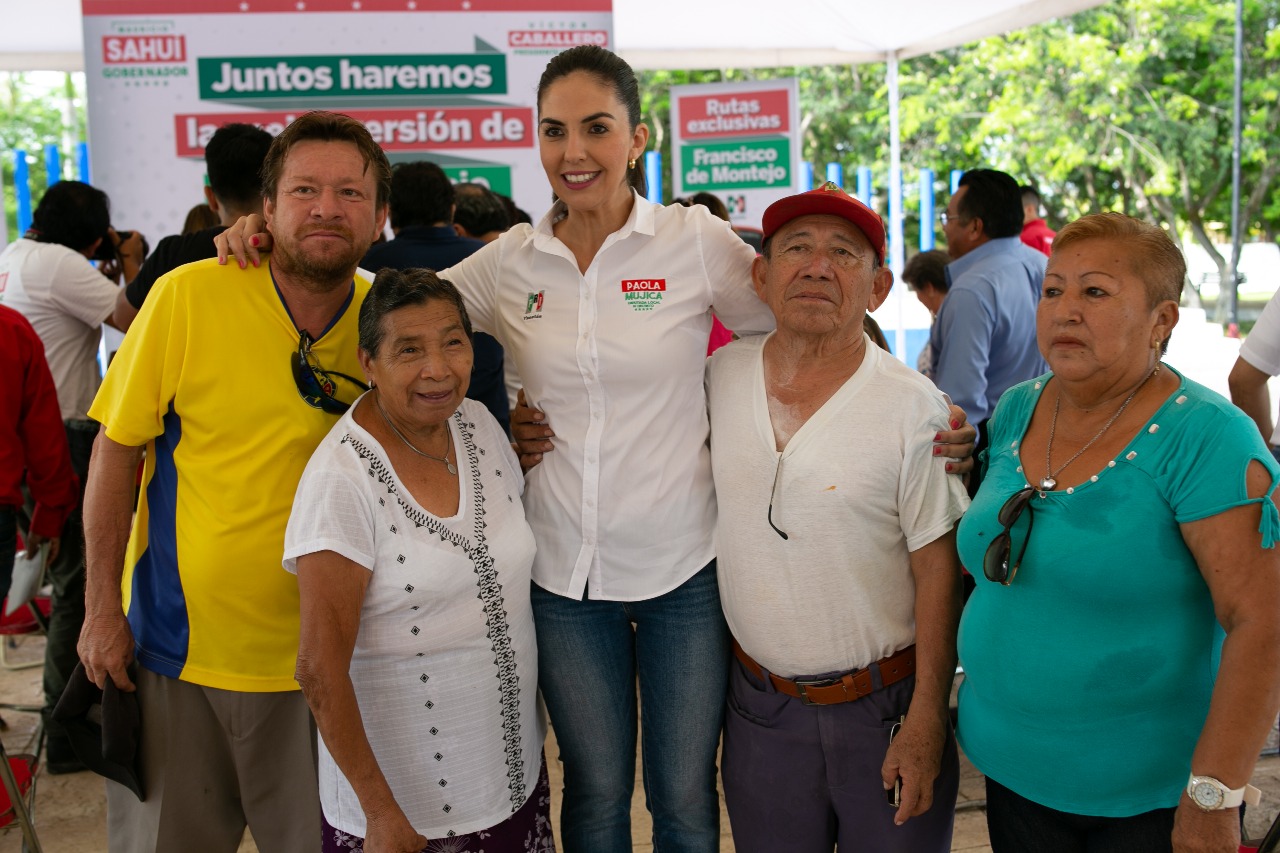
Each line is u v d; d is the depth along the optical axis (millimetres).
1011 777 1811
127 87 5344
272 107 5438
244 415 1984
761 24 7340
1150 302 1637
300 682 1742
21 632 3764
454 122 5566
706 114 7441
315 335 2045
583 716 2174
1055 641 1708
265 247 2008
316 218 1896
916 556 1964
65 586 3426
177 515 2020
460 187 4504
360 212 1948
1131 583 1633
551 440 2129
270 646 2031
